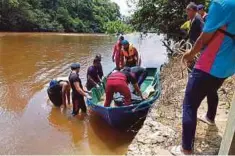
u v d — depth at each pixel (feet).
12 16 166.50
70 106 32.30
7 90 38.29
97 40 132.98
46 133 25.39
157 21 51.29
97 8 254.68
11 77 46.01
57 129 26.30
